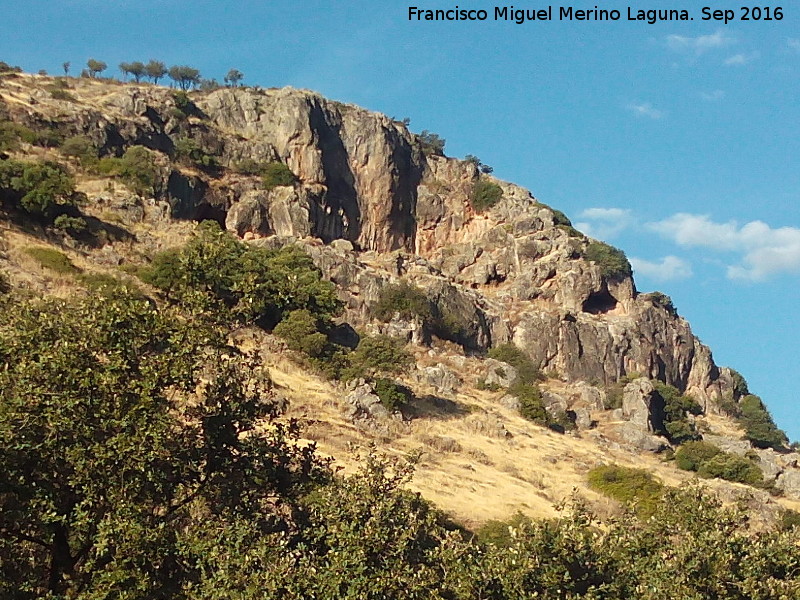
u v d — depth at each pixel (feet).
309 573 76.48
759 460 258.57
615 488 189.26
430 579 82.07
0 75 377.30
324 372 220.02
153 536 74.49
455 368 300.81
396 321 315.99
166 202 323.57
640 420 296.30
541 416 261.44
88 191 298.15
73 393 77.30
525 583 87.20
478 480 171.73
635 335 379.35
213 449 84.53
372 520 81.71
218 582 73.87
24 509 75.05
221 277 95.14
